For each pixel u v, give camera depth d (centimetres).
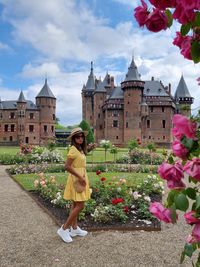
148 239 666
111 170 2108
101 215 780
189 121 169
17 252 588
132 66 7550
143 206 862
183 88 8369
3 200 1085
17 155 2697
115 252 588
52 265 527
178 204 168
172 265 527
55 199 978
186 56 173
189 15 144
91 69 9562
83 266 523
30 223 791
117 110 7775
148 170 2036
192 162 168
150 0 151
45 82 9331
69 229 689
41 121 9100
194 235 169
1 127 9094
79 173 634
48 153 2598
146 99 7775
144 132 7725
